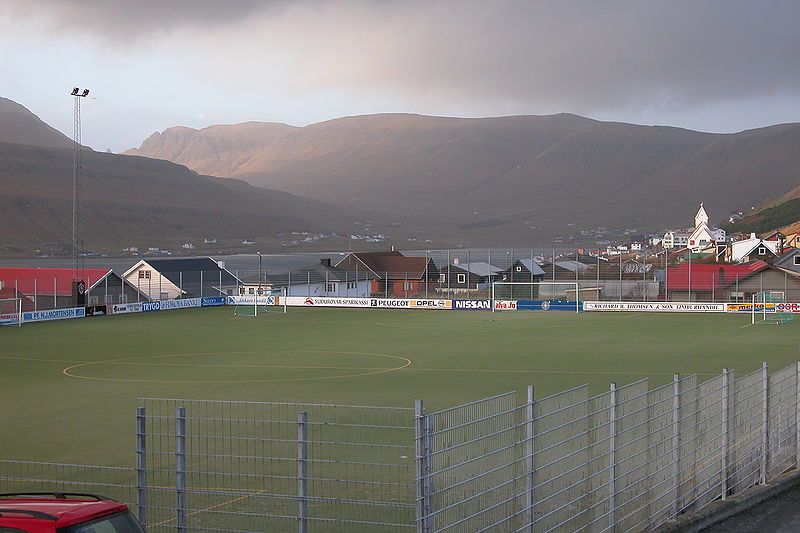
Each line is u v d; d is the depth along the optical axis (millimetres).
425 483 13312
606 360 53812
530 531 14875
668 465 18016
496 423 14555
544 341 65562
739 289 100438
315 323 82312
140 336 70438
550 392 41219
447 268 126625
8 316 80062
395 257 129000
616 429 16672
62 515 11102
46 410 37312
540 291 108188
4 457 28188
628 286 107000
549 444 15281
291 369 50688
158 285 110562
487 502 14250
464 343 64625
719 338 66625
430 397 40062
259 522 18359
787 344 62031
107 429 32781
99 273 98875
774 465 21797
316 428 28484
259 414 32344
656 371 48688
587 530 15953
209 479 22297
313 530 17953
